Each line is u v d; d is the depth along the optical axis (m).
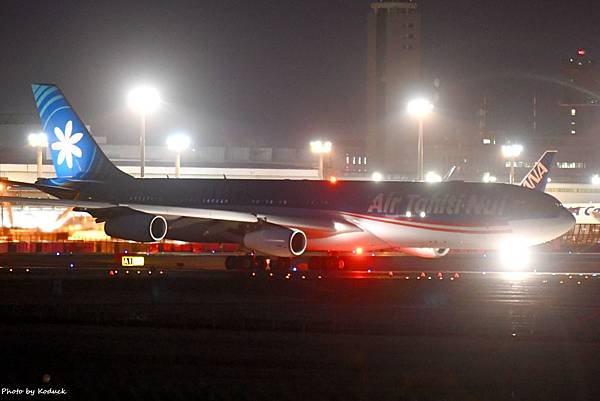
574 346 91.44
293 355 86.12
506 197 168.50
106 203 169.50
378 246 178.25
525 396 71.06
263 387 73.50
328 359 84.31
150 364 81.81
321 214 177.62
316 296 129.88
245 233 174.75
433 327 102.19
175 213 169.38
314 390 72.56
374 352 87.88
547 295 132.00
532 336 97.12
